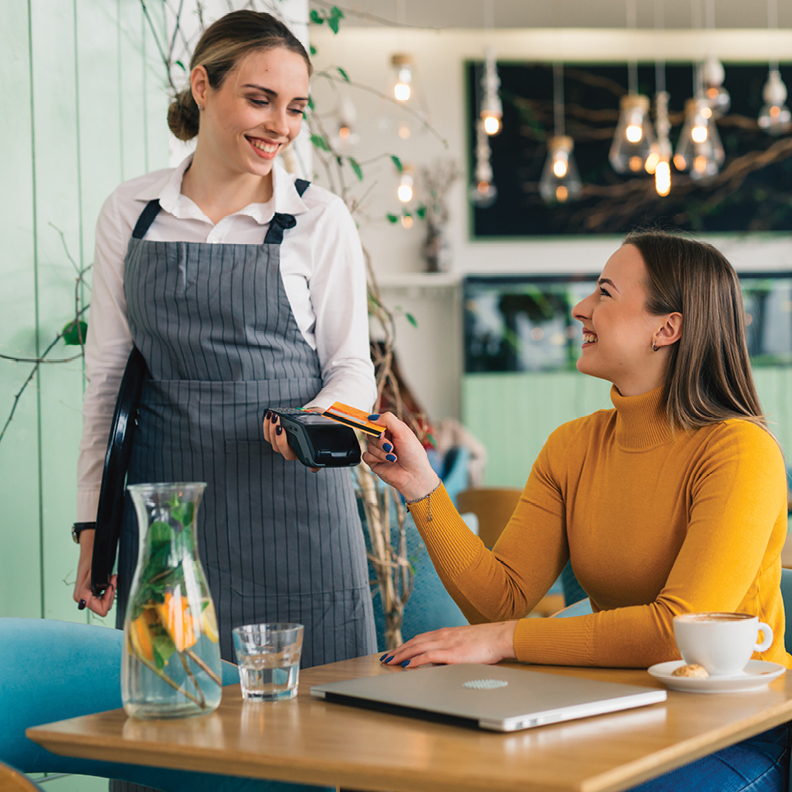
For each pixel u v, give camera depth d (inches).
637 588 56.7
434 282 271.0
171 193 67.5
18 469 91.4
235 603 64.8
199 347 65.0
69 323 96.0
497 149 282.2
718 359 57.3
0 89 89.9
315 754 33.1
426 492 59.2
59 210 95.3
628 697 38.8
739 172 287.1
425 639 50.4
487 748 33.3
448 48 279.9
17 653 49.3
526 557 61.3
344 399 65.2
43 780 85.9
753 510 51.5
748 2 259.6
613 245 286.5
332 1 233.8
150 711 38.4
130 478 67.9
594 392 264.5
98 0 98.7
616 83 283.6
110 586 67.1
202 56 64.2
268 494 65.1
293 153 104.2
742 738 37.5
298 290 67.4
